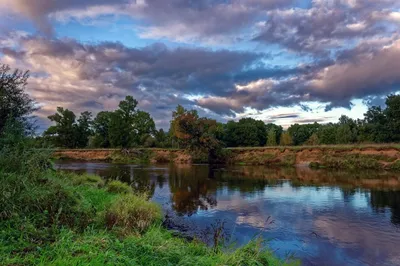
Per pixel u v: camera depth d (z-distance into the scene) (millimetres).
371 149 34688
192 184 22078
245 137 79312
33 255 4934
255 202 15344
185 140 50219
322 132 64188
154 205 10867
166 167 38125
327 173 28766
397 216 12305
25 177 7914
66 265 4543
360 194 17172
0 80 10359
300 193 17844
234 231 10359
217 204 14875
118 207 8984
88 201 9750
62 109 75000
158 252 5703
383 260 8023
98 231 7176
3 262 4617
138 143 71625
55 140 73250
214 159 47688
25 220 6379
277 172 30578
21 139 10188
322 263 7809
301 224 11320
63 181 10203
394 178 24156
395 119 49250
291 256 7742
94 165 41062
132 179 25094
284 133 78375
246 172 30969
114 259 4996
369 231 10414
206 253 6629
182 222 11344
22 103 10953
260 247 7086
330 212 13109
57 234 6219
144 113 77812
